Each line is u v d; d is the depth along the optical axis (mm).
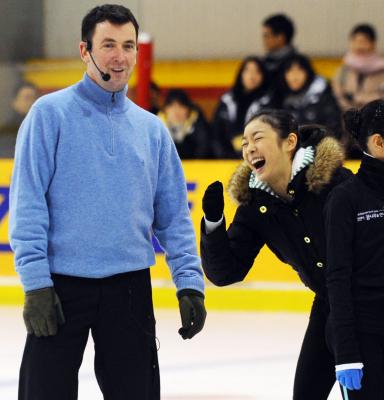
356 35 33656
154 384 11969
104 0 28875
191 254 12258
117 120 11656
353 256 11492
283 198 12547
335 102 29922
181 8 41562
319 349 12883
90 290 11438
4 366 20172
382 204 11445
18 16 29172
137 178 11672
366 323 11344
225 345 22094
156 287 26547
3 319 25078
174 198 12289
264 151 12211
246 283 26250
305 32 39938
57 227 11398
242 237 12891
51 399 11258
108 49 11445
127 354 11633
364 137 11570
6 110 29203
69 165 11383
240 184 12594
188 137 30297
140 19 30156
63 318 11219
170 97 30328
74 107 11492
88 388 18266
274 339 22734
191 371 19766
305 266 12594
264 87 30141
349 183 11633
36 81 29391
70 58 29391
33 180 11258
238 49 41438
